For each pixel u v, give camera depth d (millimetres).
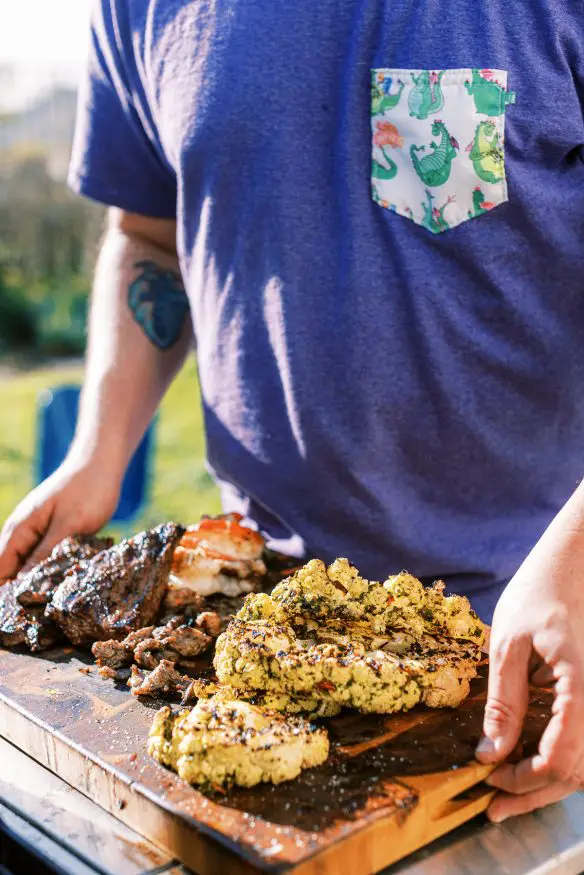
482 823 1022
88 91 1772
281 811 944
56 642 1389
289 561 1666
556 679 1012
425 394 1494
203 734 1003
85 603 1362
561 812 1050
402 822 946
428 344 1455
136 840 994
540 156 1433
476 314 1466
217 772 979
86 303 11430
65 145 11328
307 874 877
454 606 1266
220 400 1660
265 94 1450
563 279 1460
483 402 1496
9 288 11383
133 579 1419
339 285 1478
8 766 1156
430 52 1389
